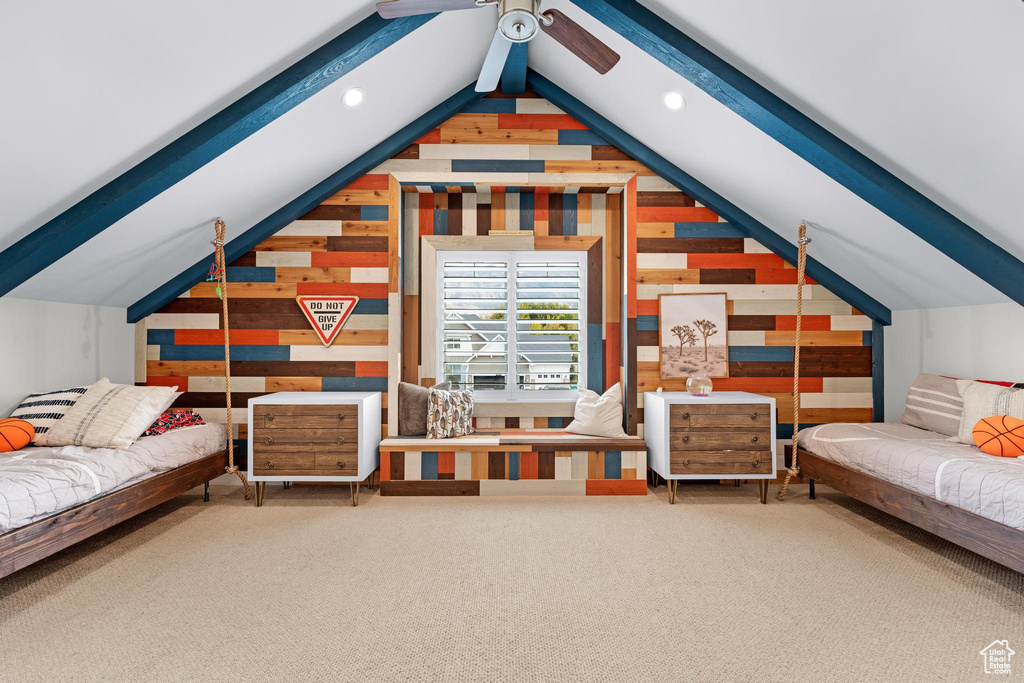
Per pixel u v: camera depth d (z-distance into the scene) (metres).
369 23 2.71
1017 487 2.22
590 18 3.03
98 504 2.62
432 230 4.29
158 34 2.09
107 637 2.02
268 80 2.69
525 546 2.91
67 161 2.43
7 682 1.75
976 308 3.46
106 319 3.87
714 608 2.25
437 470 3.85
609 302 4.34
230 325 4.15
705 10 2.56
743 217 4.06
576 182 4.09
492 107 4.11
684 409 3.69
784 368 4.20
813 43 2.37
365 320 4.16
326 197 4.06
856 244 3.53
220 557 2.76
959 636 2.03
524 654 1.92
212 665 1.85
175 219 3.28
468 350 4.30
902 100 2.35
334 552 2.83
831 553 2.82
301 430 3.62
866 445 3.21
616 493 3.87
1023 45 1.86
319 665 1.85
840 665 1.85
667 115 3.45
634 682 1.76
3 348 3.17
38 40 1.87
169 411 3.76
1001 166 2.35
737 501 3.74
